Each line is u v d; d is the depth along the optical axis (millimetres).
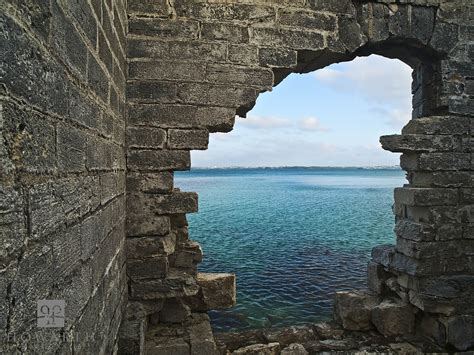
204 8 6078
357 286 13750
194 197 6078
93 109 3396
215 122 6066
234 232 26156
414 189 6828
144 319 5480
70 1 2676
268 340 6770
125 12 5703
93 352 3201
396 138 6773
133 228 5875
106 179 4020
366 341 6840
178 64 5988
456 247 6836
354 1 6602
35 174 2000
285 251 19938
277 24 6266
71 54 2699
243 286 13656
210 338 5676
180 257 6238
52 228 2242
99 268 3527
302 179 148375
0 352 1594
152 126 5918
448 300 6668
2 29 1646
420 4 6742
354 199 53250
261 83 6180
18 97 1798
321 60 6926
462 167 6926
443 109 7074
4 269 1637
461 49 6930
